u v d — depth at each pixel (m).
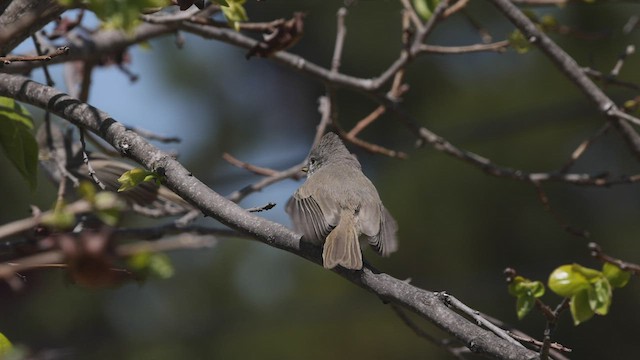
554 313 5.64
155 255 6.87
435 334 14.75
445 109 15.01
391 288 5.92
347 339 14.71
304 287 14.98
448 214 14.72
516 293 6.78
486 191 14.70
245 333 14.56
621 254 14.48
